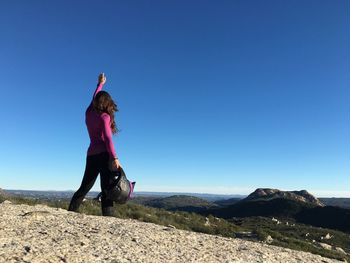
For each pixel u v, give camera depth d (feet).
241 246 11.84
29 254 7.59
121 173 13.29
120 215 37.65
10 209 12.73
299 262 11.10
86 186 13.66
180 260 8.80
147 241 10.18
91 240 9.37
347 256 40.37
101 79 13.91
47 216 11.97
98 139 13.21
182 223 44.57
